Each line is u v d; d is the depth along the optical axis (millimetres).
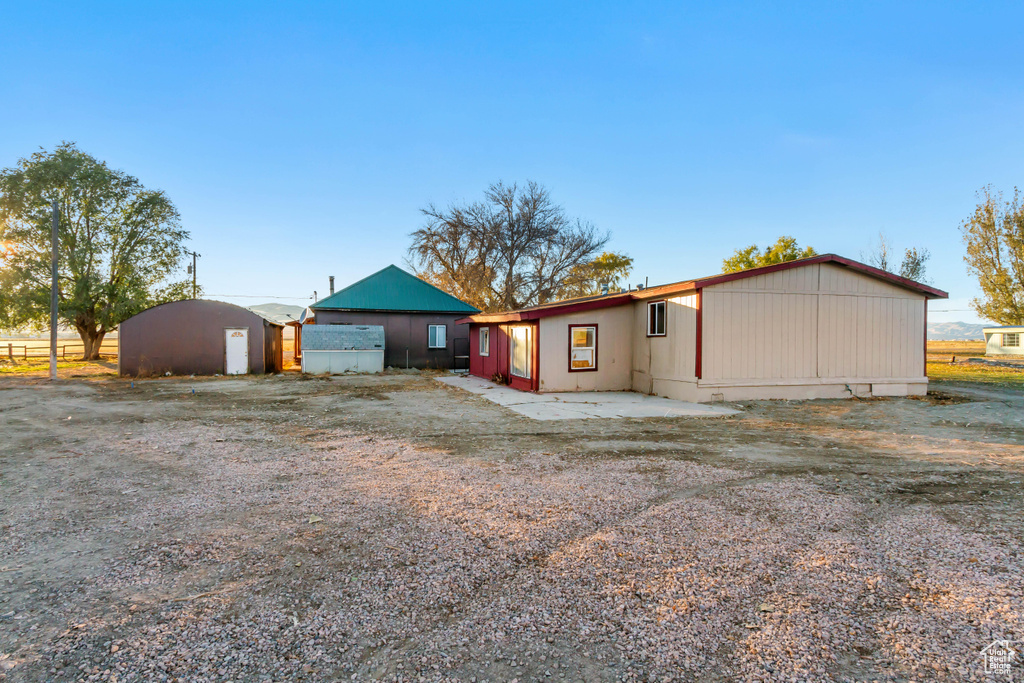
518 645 2768
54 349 19172
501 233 34875
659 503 4977
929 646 2721
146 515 4715
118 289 30719
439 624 2969
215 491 5449
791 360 13008
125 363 20750
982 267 34781
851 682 2438
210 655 2666
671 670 2549
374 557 3832
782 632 2859
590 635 2855
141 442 8062
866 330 13602
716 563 3689
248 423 9891
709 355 12430
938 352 44188
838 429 9133
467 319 20891
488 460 6816
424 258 36312
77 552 3920
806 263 13062
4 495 5312
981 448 7516
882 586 3355
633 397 13773
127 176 31062
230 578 3510
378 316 24594
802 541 4059
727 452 7223
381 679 2486
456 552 3910
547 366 14711
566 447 7625
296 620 3004
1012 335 35344
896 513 4668
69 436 8555
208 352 21688
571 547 3984
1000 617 2984
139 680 2459
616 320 15312
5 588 3359
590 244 36094
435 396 14242
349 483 5746
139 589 3357
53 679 2457
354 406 12297
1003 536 4137
